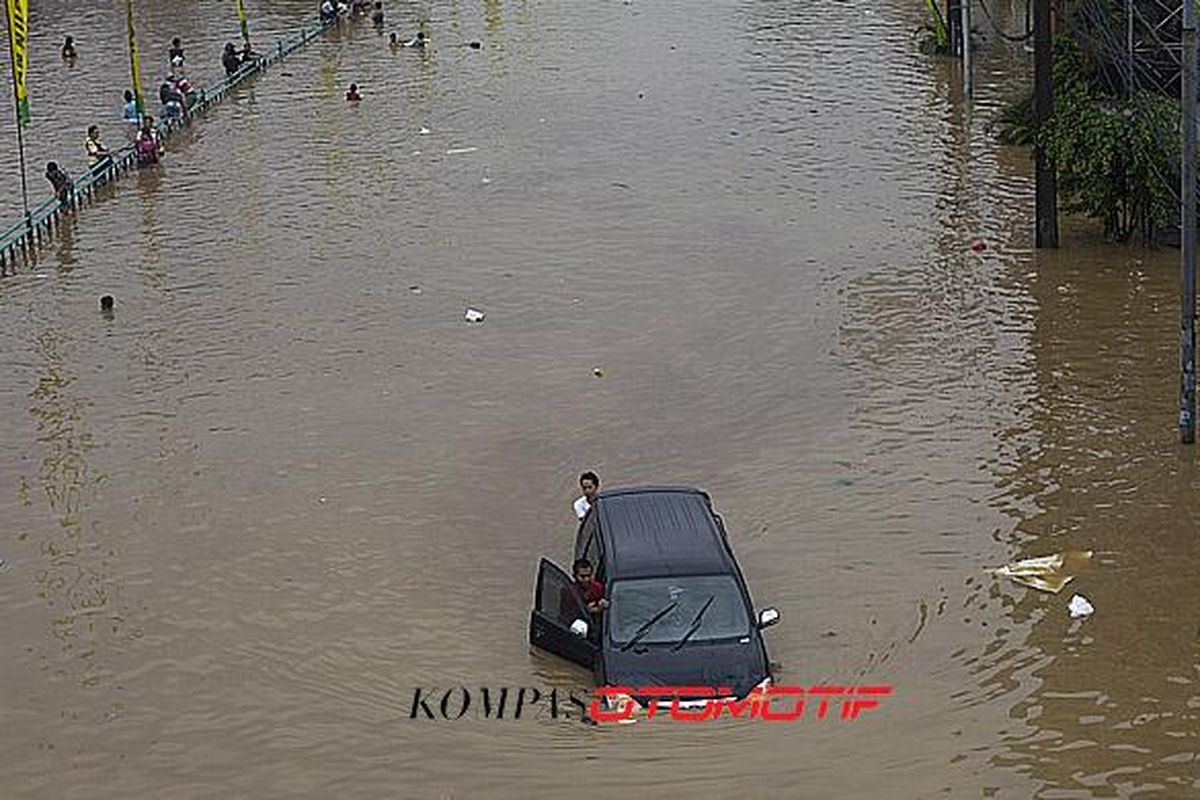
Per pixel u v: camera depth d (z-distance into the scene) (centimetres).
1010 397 2827
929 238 3834
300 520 2469
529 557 2325
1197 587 2144
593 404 2883
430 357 3167
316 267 3816
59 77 6488
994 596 2145
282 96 5997
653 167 4694
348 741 1856
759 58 6384
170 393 3034
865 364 3019
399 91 6016
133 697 1992
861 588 2181
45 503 2570
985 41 6406
